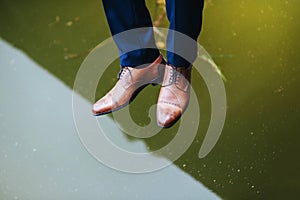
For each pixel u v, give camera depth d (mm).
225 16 3768
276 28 3697
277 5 3818
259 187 3035
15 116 3377
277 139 3203
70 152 3219
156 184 3076
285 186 3031
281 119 3277
